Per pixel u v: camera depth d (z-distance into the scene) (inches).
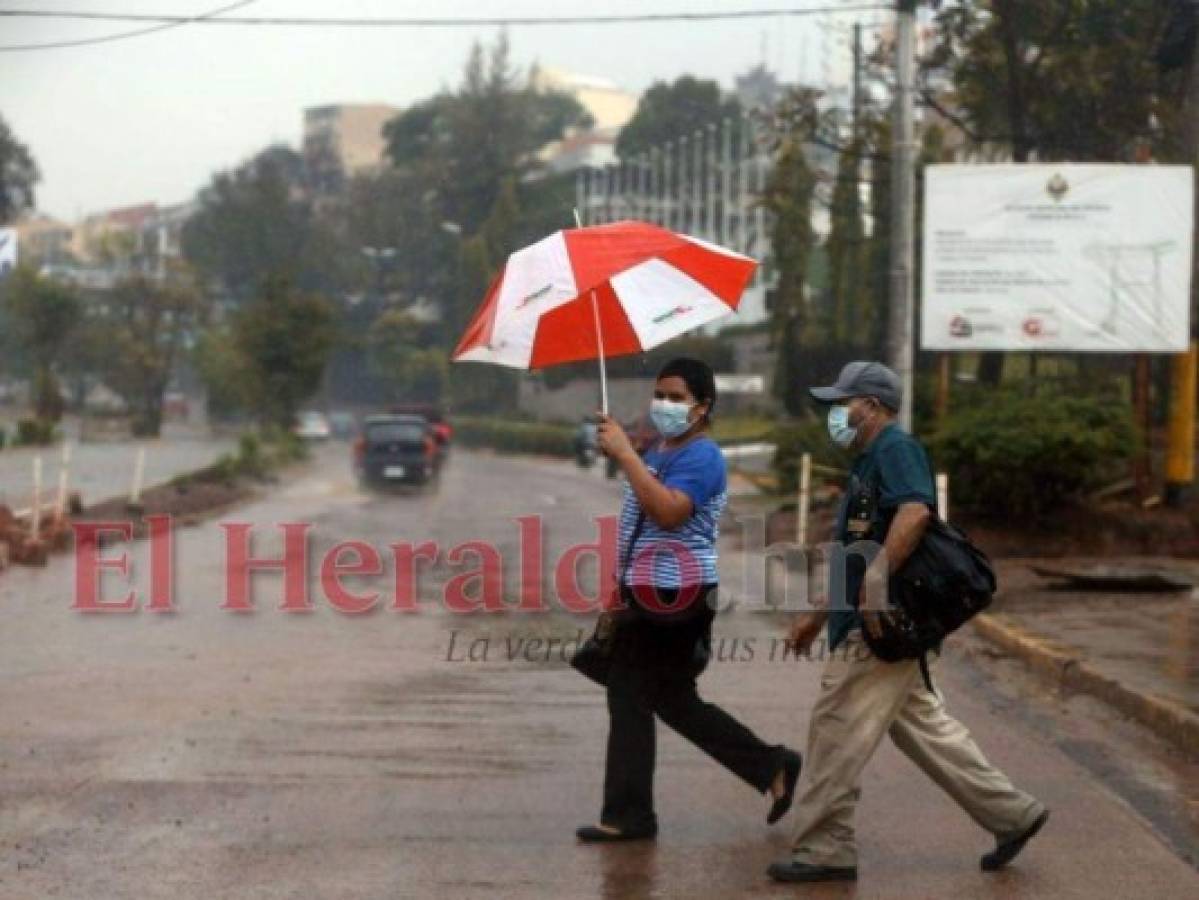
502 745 789.9
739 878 577.3
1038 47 2269.9
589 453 4239.7
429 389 6697.8
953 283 1766.7
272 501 2743.6
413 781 716.7
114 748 780.0
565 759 760.3
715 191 5915.4
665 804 677.3
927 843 622.2
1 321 6451.8
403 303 7559.1
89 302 6761.8
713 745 629.9
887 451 566.3
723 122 6102.4
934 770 580.4
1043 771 751.7
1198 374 1903.3
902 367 1620.3
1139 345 1754.4
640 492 590.6
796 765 634.8
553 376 5999.0
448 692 928.3
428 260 7539.4
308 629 1179.9
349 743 792.3
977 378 2317.9
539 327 601.6
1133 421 1722.4
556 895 557.0
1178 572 1476.4
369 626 1195.9
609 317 607.5
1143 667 971.9
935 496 567.5
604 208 6141.7
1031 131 2370.8
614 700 622.5
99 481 3038.9
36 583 1457.9
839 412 579.5
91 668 1007.6
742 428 4402.1
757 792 696.4
